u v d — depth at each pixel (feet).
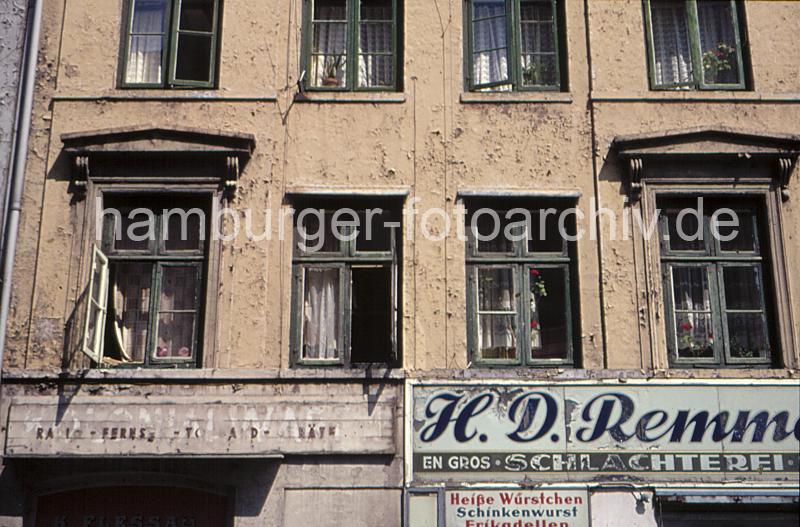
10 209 36.29
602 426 34.27
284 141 37.52
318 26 39.75
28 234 36.32
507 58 39.42
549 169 37.29
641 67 38.55
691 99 38.04
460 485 33.60
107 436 33.73
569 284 36.63
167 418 33.94
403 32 39.24
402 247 36.58
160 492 34.60
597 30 38.99
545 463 33.88
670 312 36.17
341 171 37.24
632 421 34.30
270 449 33.76
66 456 33.09
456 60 38.73
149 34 39.40
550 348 36.22
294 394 34.47
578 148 37.52
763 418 34.37
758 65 38.75
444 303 35.91
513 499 33.53
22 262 35.99
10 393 34.40
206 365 34.99
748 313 36.35
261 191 36.94
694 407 34.47
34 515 34.12
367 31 39.68
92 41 38.63
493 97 38.09
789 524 33.86
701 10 39.83
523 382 34.68
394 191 36.91
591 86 38.27
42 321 35.37
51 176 36.88
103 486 34.50
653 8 39.91
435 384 34.63
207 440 33.76
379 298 36.83
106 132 36.55
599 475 33.78
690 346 35.96
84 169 36.65
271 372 34.65
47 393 34.35
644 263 36.24
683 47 39.60
